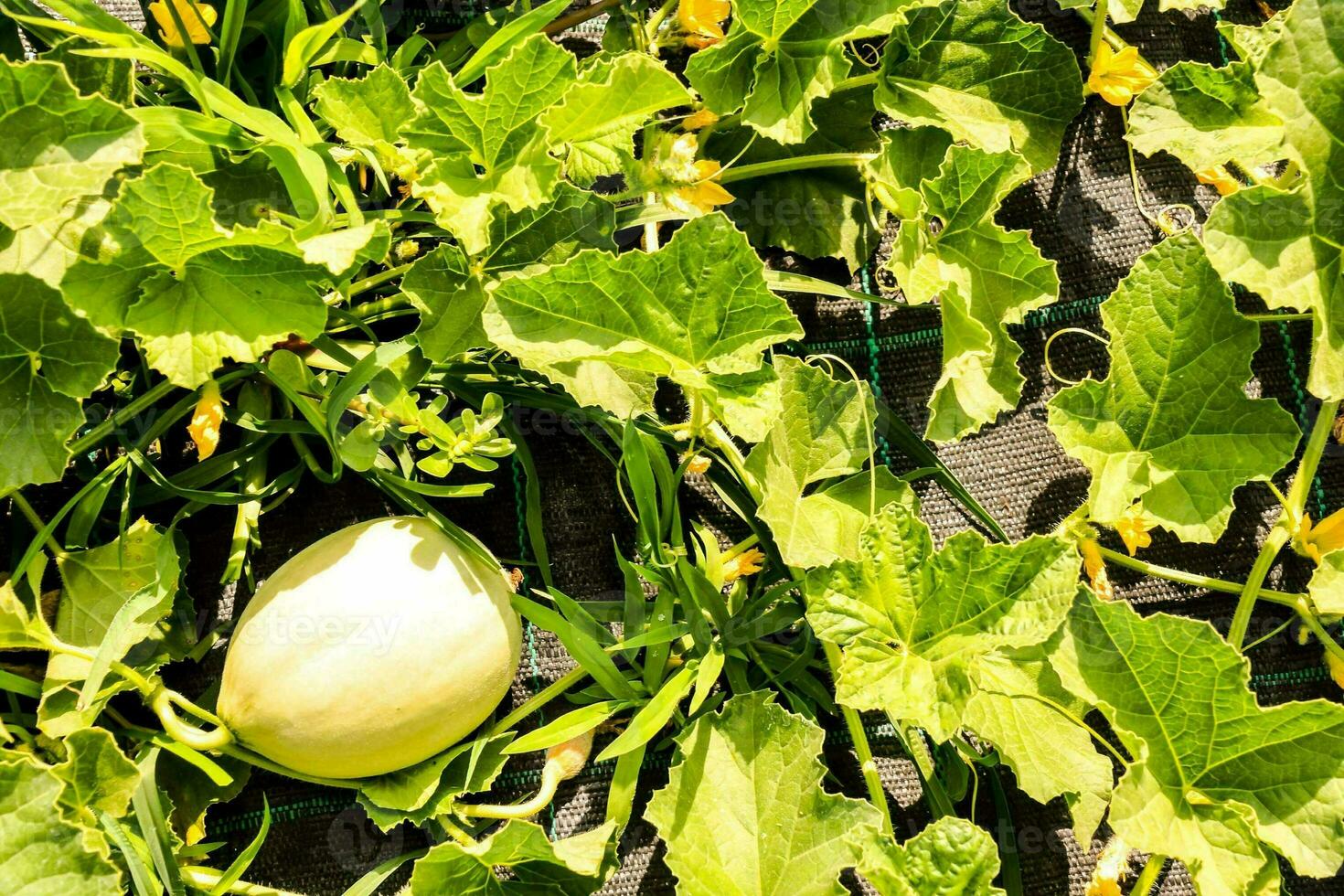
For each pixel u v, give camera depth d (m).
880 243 1.41
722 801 1.29
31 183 1.20
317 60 1.31
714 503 1.38
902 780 1.37
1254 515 1.40
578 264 1.24
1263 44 1.35
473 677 1.29
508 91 1.24
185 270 1.24
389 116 1.28
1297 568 1.39
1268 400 1.30
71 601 1.31
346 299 1.32
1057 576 1.25
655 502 1.31
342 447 1.28
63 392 1.24
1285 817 1.28
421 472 1.37
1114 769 1.38
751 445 1.38
